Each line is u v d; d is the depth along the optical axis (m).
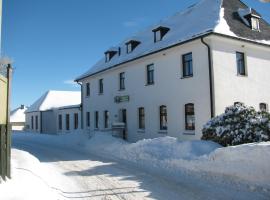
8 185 7.12
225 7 19.28
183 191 8.25
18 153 14.60
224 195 7.71
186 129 17.72
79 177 10.40
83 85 31.30
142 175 10.45
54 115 38.34
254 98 18.02
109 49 28.22
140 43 24.42
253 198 7.30
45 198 6.84
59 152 18.03
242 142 10.52
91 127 29.11
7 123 8.29
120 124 23.14
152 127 20.36
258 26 19.44
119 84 24.64
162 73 19.55
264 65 18.84
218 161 9.29
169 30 21.41
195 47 17.09
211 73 16.11
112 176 10.47
